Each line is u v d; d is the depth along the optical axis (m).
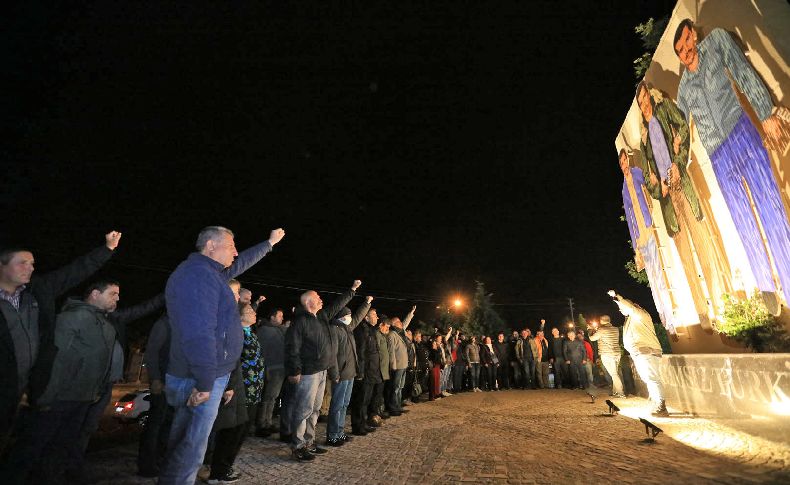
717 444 4.64
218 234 3.25
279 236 4.44
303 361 5.06
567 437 5.70
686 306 8.61
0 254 3.09
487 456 4.83
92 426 4.37
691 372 6.93
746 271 6.18
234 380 4.23
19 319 3.14
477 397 12.27
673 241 8.63
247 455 5.22
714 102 6.01
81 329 3.82
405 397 11.10
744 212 5.88
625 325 7.45
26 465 3.38
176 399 2.93
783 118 4.66
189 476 2.91
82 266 3.80
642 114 8.78
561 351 14.88
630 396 10.55
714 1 5.39
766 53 4.73
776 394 4.89
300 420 4.99
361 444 5.76
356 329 6.95
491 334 34.62
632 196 10.63
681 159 7.45
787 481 3.31
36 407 3.27
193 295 2.86
